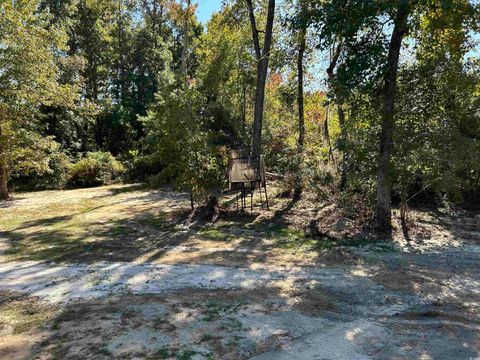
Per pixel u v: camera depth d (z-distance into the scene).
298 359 3.67
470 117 8.22
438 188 8.30
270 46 13.39
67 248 7.58
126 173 20.22
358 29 7.43
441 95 8.09
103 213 11.16
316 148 14.12
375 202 9.23
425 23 7.73
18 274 6.14
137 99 28.98
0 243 8.12
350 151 9.02
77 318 4.53
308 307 4.77
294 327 4.27
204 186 9.79
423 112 8.16
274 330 4.21
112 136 26.86
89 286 5.54
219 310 4.68
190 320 4.43
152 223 9.46
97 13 27.84
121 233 8.66
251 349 3.84
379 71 7.52
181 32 27.58
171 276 5.87
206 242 7.72
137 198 13.90
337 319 4.47
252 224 9.01
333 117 16.53
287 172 12.73
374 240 7.67
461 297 5.08
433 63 7.99
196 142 9.67
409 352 3.77
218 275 5.89
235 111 19.33
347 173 10.07
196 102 10.41
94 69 28.52
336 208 9.90
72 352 3.81
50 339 4.07
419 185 10.52
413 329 4.24
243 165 10.27
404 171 8.00
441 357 3.69
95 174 19.41
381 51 7.44
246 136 17.80
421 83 8.13
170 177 10.37
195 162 9.71
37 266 6.51
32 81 14.66
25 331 4.25
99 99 28.00
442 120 8.10
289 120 17.55
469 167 8.51
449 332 4.16
